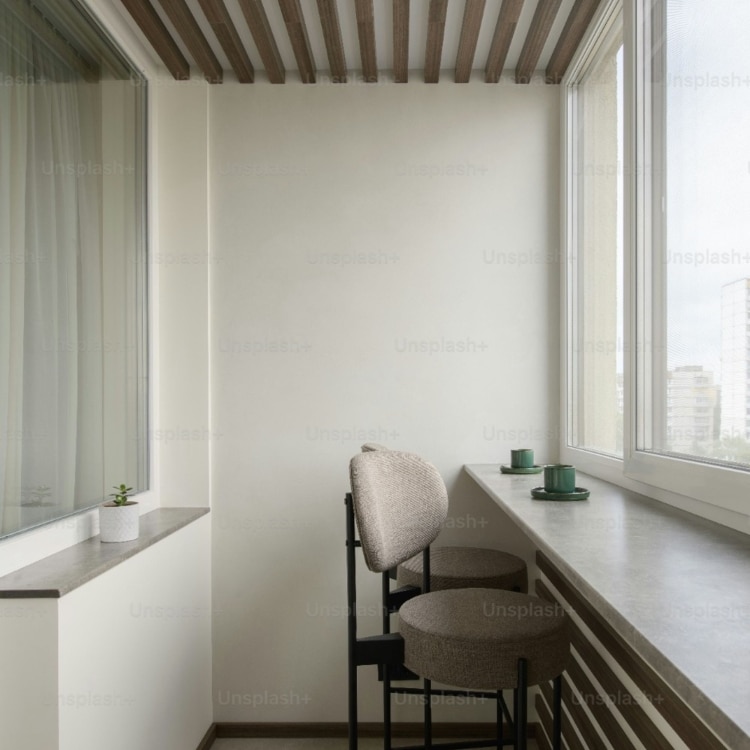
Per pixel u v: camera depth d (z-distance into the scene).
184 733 2.38
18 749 1.45
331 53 2.55
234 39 2.46
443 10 2.26
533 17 2.40
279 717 2.72
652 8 1.84
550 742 2.38
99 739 1.67
